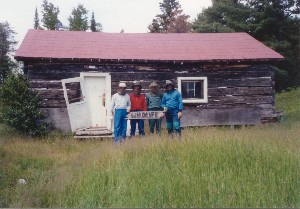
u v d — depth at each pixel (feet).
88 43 57.41
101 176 22.99
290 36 101.96
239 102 56.49
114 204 19.29
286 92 96.27
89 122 52.29
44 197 20.77
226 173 21.50
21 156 33.73
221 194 19.30
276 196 19.11
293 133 33.76
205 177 21.01
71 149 40.32
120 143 32.96
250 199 18.80
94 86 53.72
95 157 28.22
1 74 148.97
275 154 24.34
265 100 57.11
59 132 51.65
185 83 56.29
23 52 51.39
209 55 55.77
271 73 57.16
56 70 52.29
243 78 56.65
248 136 30.58
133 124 40.22
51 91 52.11
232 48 58.80
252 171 21.75
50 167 30.22
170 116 40.27
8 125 48.80
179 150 26.81
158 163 24.39
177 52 56.44
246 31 103.65
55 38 58.03
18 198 20.86
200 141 28.17
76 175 24.14
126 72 53.98
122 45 57.98
